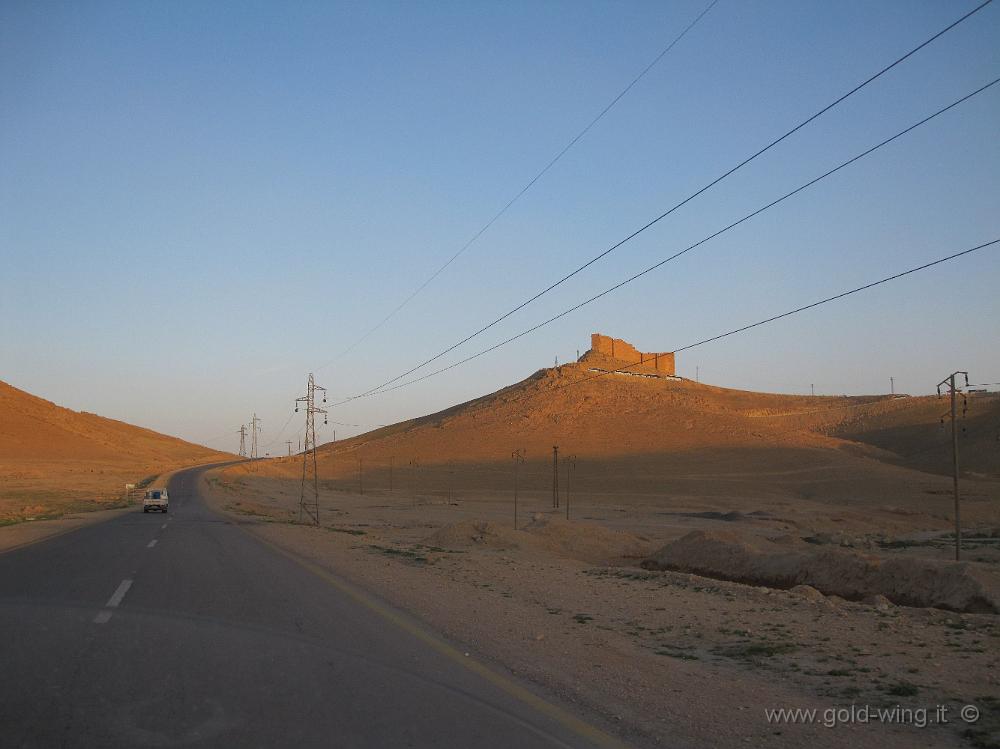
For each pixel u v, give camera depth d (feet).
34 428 585.22
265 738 20.40
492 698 24.61
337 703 23.65
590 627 38.52
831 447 479.82
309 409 194.59
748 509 269.03
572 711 23.40
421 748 19.79
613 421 531.50
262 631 35.32
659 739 20.98
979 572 56.65
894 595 59.31
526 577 61.98
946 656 31.60
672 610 44.42
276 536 105.09
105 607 41.81
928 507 268.00
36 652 30.45
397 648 32.04
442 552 87.76
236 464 606.96
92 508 202.18
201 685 25.59
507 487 375.25
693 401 584.40
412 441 562.25
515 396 630.33
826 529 202.80
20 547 82.48
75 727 21.21
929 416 569.23
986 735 21.40
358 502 288.10
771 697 25.27
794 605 46.37
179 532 109.40
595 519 223.30
